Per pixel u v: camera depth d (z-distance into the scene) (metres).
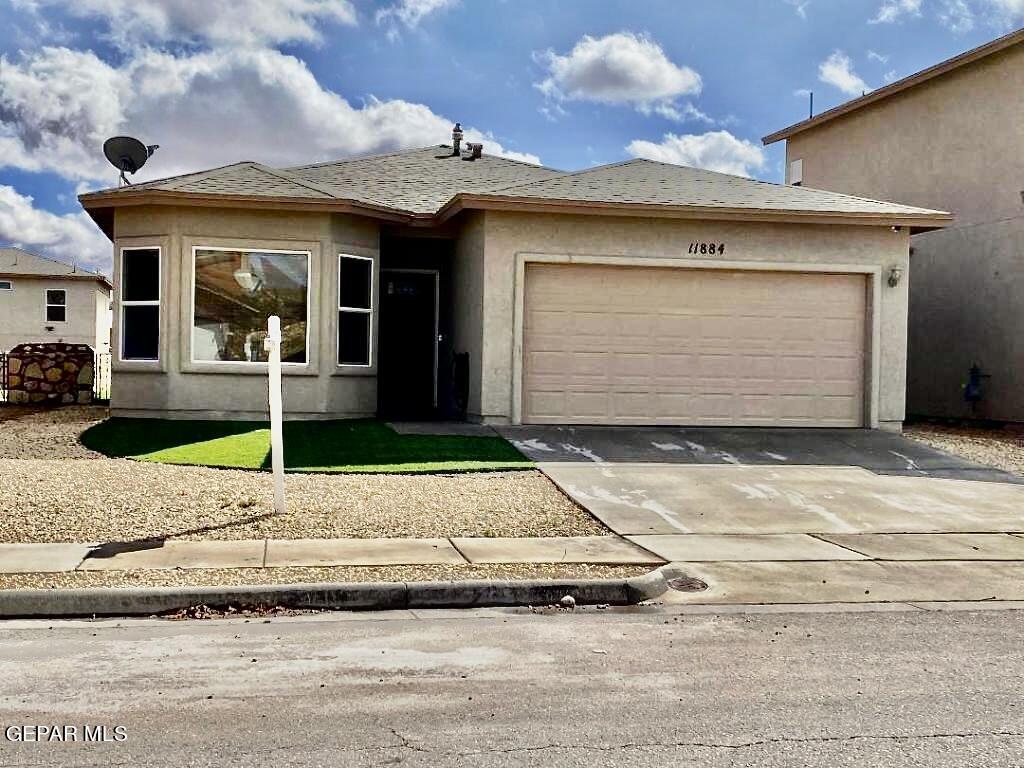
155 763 4.15
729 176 18.31
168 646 6.00
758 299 16.03
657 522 9.98
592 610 7.15
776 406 16.08
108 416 16.53
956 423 19.97
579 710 4.88
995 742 4.48
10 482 10.59
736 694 5.16
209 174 16.39
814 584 7.88
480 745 4.39
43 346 18.47
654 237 15.66
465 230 16.53
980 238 19.86
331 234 15.67
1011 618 6.92
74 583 7.11
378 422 15.59
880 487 12.12
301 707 4.88
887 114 22.62
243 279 15.49
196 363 15.36
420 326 18.72
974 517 10.62
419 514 9.88
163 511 9.59
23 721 4.64
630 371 15.74
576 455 13.30
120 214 15.62
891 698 5.11
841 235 16.11
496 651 5.97
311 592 7.07
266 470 11.79
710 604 7.29
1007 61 19.25
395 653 5.89
